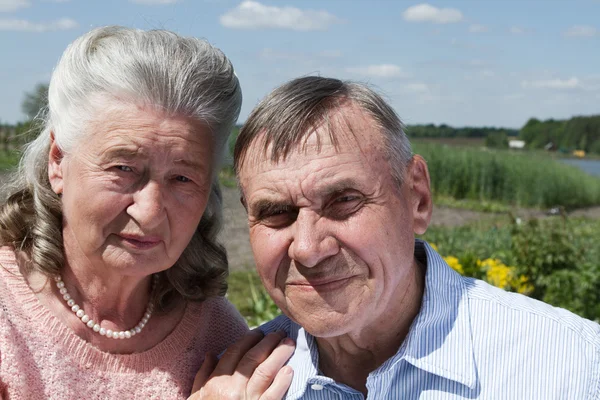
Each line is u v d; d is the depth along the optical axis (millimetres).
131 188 1811
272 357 2018
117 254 1860
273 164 1732
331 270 1755
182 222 1896
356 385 2012
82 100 1779
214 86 1872
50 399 1882
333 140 1708
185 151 1814
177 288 2205
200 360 2219
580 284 6605
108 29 1868
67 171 1856
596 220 19359
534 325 1878
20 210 1999
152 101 1754
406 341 1873
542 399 1785
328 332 1795
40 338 1909
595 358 1798
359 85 1829
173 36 1878
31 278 1983
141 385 2041
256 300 5934
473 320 1923
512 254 7379
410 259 1879
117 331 2057
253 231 1845
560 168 26359
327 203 1746
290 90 1764
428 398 1854
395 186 1811
